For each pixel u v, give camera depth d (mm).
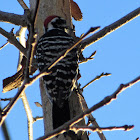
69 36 9133
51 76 8281
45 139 4527
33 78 4648
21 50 9086
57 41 8820
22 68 9789
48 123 8508
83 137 7777
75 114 8367
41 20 9625
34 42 4848
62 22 9492
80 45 9164
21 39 10984
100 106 4480
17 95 4504
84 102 8984
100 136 8227
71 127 4590
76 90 8664
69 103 8422
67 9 9812
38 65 8922
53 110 7969
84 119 8180
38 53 8969
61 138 7820
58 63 8359
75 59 8688
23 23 9617
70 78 8352
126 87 4477
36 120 9867
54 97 8109
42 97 8836
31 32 4891
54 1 9703
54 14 9609
